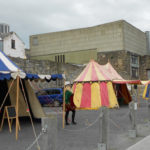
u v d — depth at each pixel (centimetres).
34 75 930
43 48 3959
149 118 1063
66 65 2723
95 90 1519
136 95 2725
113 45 3334
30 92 1096
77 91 1556
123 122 1038
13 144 659
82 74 1666
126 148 614
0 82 1084
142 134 787
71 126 944
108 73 1739
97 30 3488
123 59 3244
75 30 3681
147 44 3900
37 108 1098
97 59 3438
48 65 2519
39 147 595
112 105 1520
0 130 873
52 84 2495
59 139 716
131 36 3456
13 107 893
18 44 3253
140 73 3575
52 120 461
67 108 976
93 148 615
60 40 3812
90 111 1512
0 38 3014
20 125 979
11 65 898
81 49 3606
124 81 1672
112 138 732
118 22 3306
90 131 842
